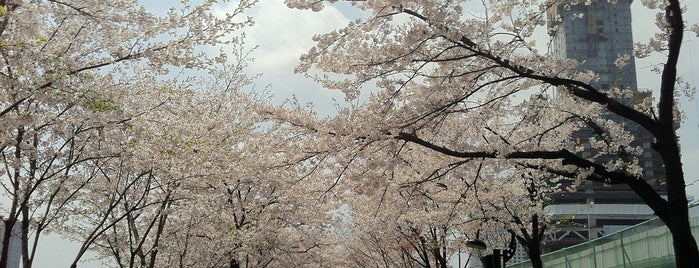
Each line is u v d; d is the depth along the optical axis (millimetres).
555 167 9016
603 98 7488
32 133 8297
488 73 8406
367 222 17391
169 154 10133
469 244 12477
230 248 15891
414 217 13562
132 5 8164
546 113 10914
